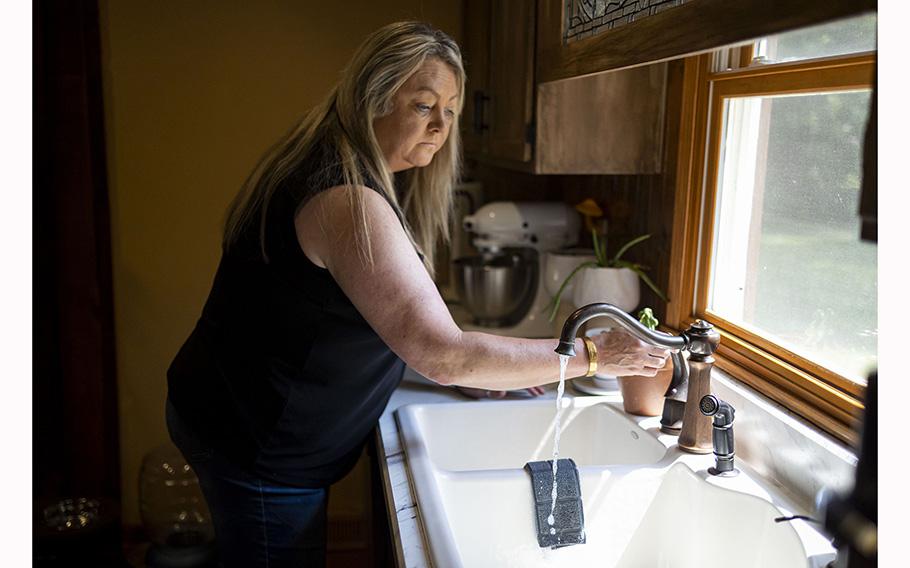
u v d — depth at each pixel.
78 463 2.88
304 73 2.87
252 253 1.42
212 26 2.80
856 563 0.63
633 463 1.59
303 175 1.35
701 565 1.31
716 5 0.96
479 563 1.37
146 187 2.86
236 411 1.51
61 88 2.66
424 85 1.39
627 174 2.09
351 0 2.85
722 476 1.32
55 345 2.87
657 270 1.96
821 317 1.34
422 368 1.30
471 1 2.77
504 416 1.77
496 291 2.42
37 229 2.77
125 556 2.87
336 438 1.55
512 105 2.15
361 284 1.28
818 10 0.75
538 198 3.04
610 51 1.37
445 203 1.72
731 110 1.66
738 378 1.51
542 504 1.36
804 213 1.39
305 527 1.60
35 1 2.61
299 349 1.42
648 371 1.46
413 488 1.33
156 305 2.93
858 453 0.63
